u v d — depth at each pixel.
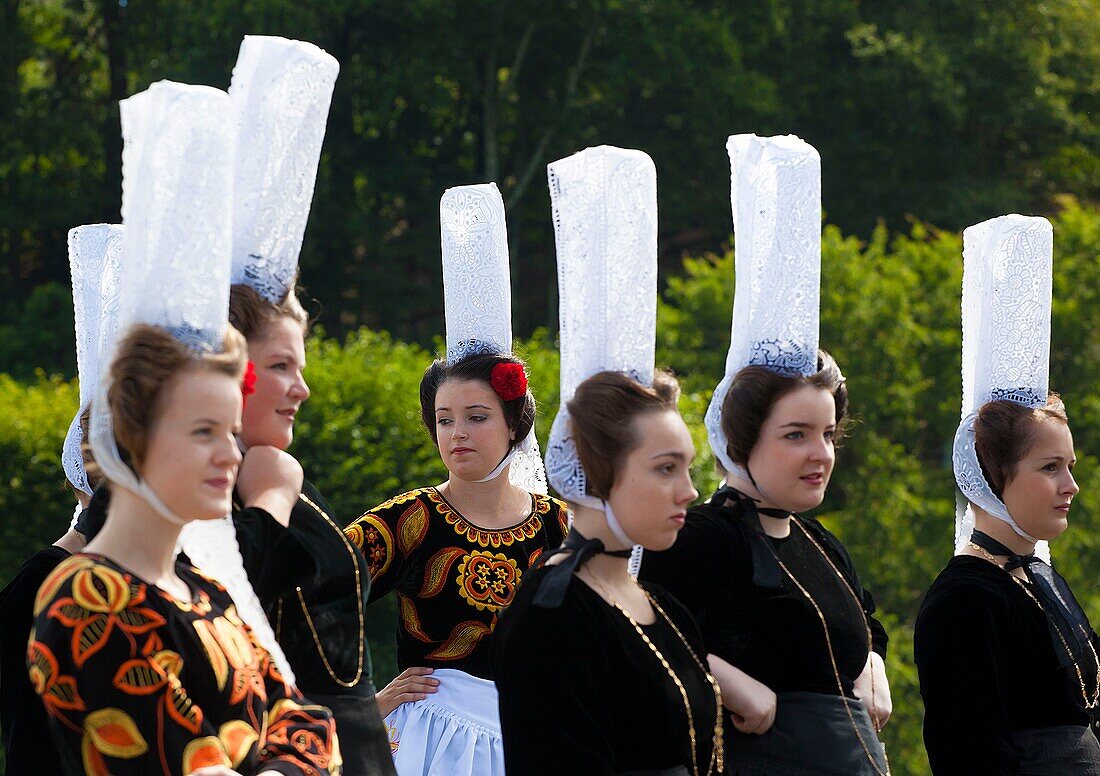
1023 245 8.27
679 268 53.12
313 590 6.72
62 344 46.84
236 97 6.47
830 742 7.24
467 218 9.42
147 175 5.37
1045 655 7.87
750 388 7.46
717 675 7.09
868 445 32.56
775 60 53.19
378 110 47.88
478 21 48.62
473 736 8.92
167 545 5.36
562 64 51.50
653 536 6.23
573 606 6.04
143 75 52.19
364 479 22.91
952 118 52.12
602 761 5.92
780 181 7.50
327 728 5.73
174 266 5.36
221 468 5.29
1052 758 7.79
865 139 53.25
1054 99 52.31
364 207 52.31
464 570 9.19
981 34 52.72
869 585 31.56
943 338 33.41
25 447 24.09
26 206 51.22
